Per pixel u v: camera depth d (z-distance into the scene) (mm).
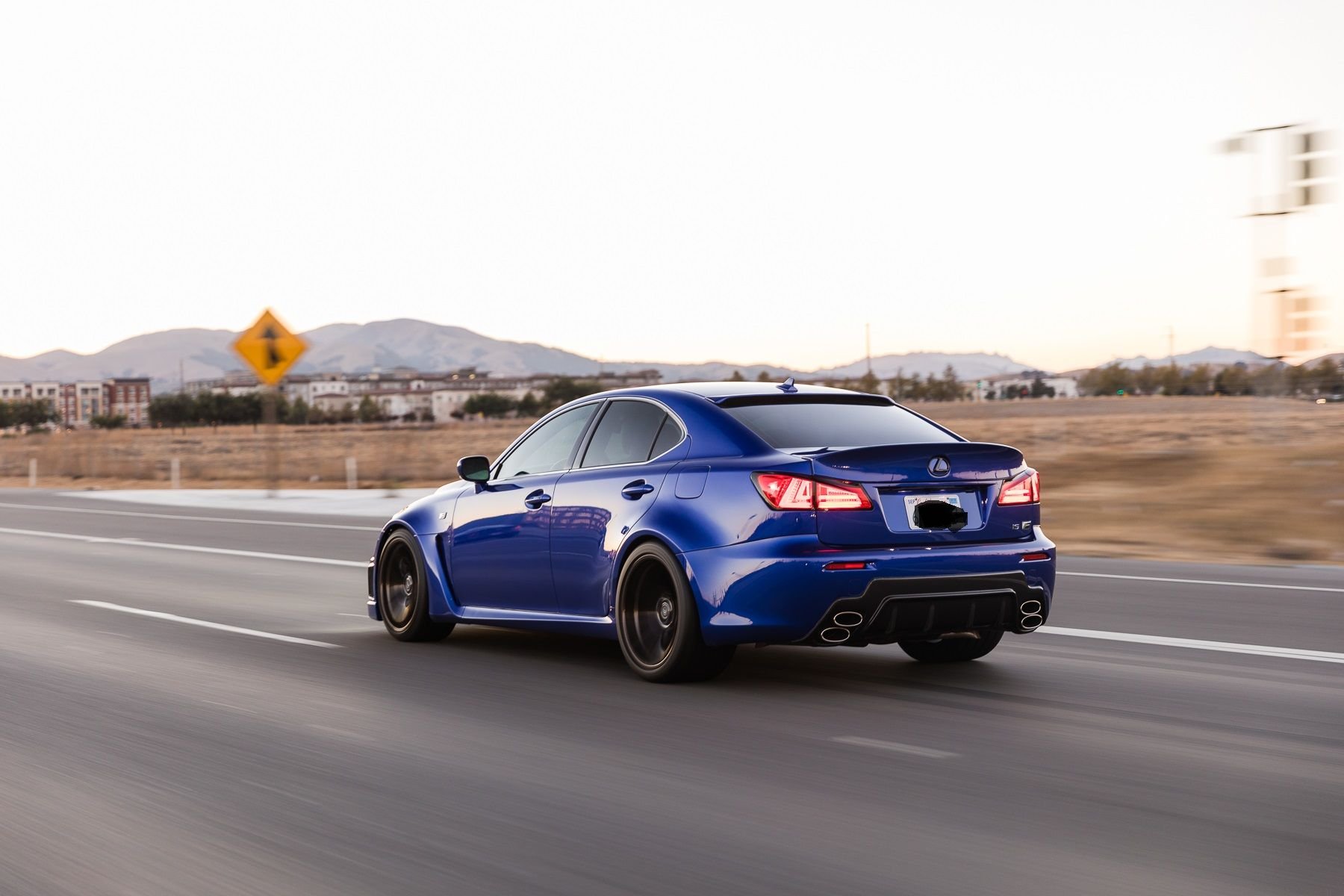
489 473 8219
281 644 8758
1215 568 12953
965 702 6625
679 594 6875
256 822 4637
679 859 4184
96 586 12523
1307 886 3898
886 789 4996
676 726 6121
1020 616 6969
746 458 6812
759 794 4945
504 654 8227
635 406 7574
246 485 37750
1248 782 5074
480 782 5152
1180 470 22344
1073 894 3838
